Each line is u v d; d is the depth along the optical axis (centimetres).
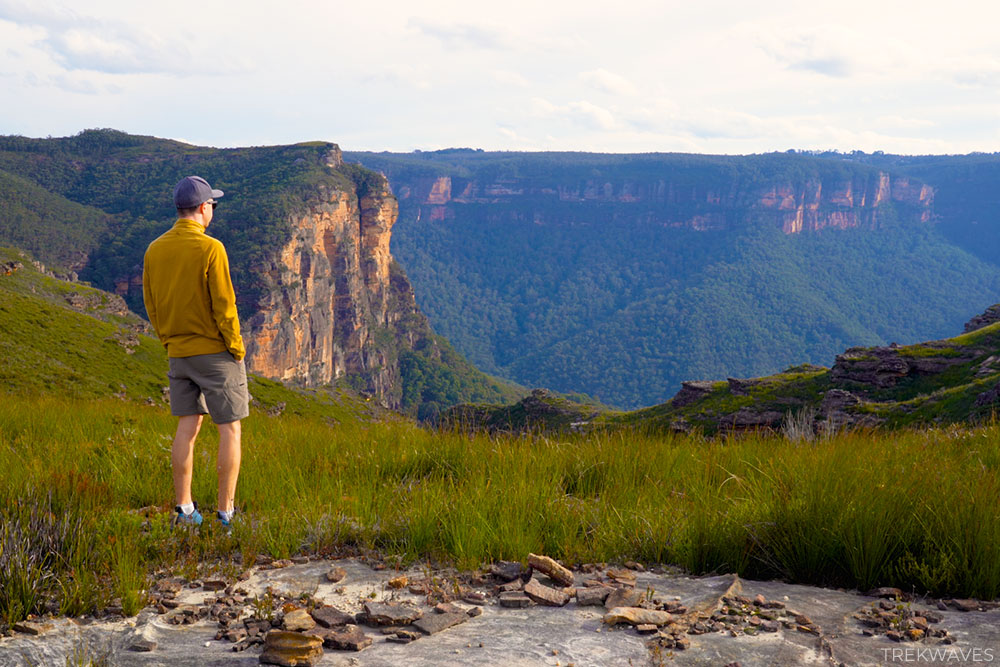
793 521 429
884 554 402
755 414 5691
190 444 480
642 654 291
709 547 432
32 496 455
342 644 296
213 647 299
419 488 558
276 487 575
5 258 12362
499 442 714
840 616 343
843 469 525
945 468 546
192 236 470
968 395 3781
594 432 812
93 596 349
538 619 334
